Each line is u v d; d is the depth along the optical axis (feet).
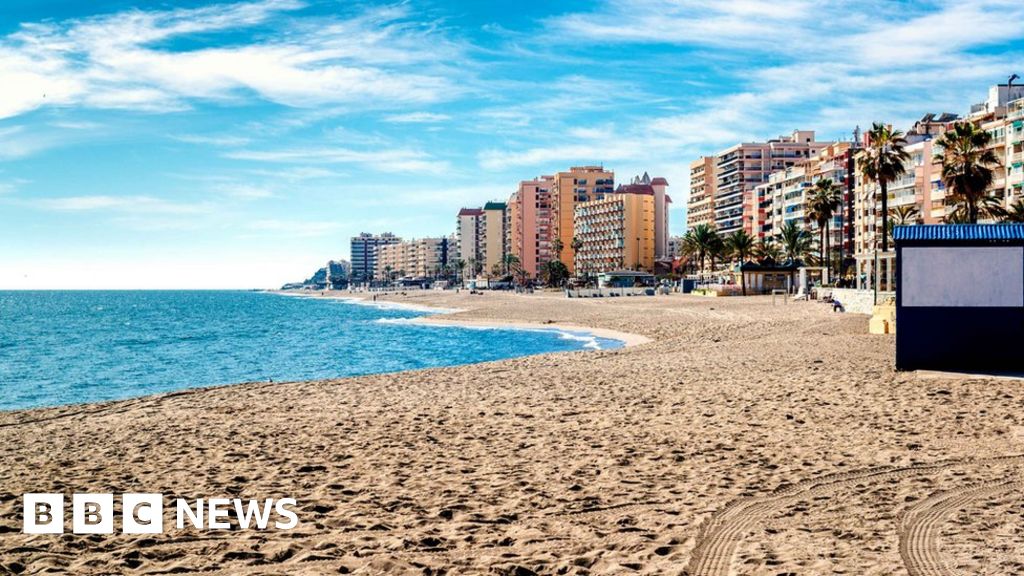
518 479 33.37
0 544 26.05
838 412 47.42
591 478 33.01
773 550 22.49
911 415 45.16
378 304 544.21
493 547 24.20
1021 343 62.13
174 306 584.40
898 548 22.18
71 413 62.64
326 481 34.37
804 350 89.76
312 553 23.98
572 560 22.41
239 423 52.31
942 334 63.82
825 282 299.38
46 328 282.77
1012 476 30.42
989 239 62.69
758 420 45.88
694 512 27.04
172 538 26.25
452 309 394.11
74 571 23.03
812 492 29.12
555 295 483.92
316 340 204.13
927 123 378.32
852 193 387.14
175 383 117.91
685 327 168.25
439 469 35.99
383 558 23.07
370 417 52.54
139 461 40.50
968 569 20.24
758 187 490.08
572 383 68.54
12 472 38.42
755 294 341.82
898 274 64.59
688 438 41.11
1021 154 258.16
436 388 69.21
